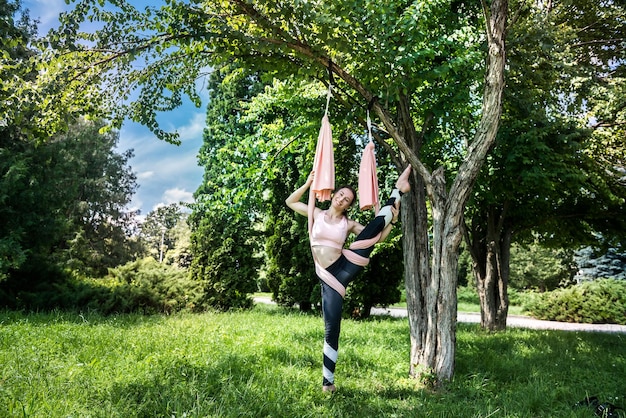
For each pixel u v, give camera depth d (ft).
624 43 38.01
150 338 21.98
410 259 19.97
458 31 21.75
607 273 83.05
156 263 49.70
